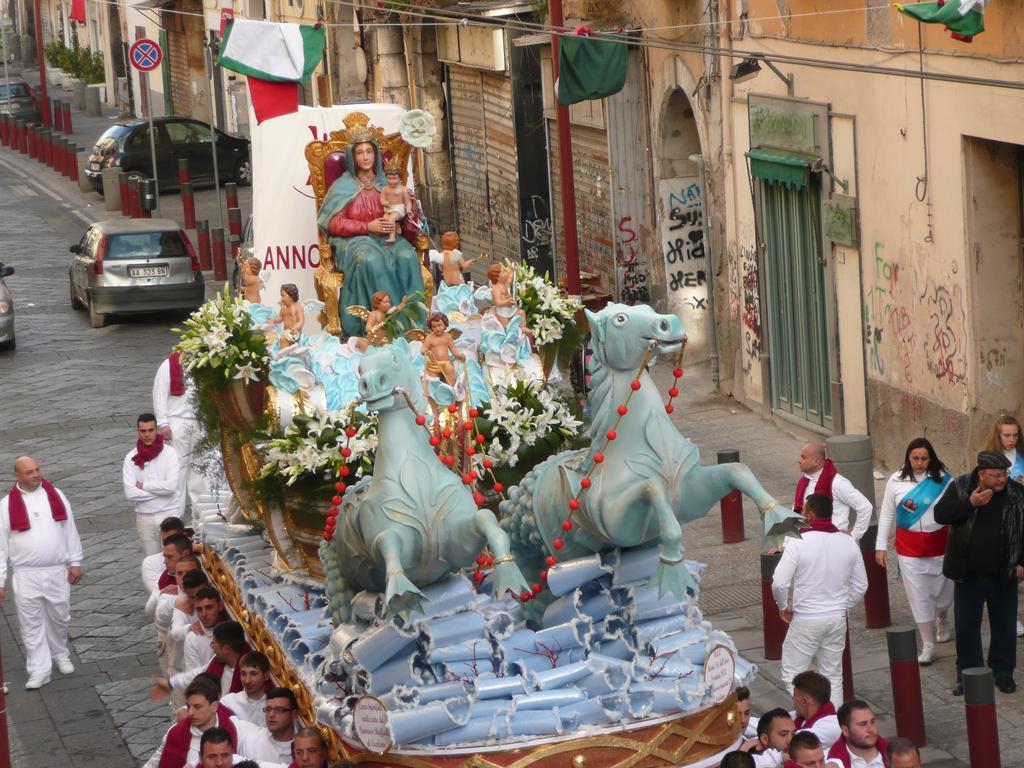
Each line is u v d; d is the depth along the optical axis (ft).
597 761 32.68
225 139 173.68
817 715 37.65
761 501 31.24
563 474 33.86
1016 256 61.77
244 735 38.37
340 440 40.70
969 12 54.19
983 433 62.59
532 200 112.16
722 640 33.94
